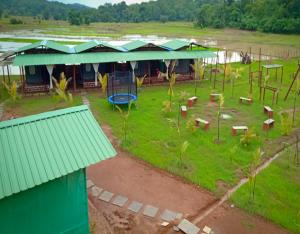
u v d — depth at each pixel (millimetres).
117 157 18266
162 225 12547
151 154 18438
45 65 32562
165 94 31953
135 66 37812
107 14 199375
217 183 15555
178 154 18422
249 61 50094
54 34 101062
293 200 14320
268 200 14250
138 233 12109
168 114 25328
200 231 12242
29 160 9344
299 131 22438
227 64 45812
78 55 33312
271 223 12859
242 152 18828
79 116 11531
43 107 27141
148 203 13938
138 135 21141
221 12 133000
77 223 10750
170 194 14688
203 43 83250
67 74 34562
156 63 39406
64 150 10023
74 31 116438
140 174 16453
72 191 10281
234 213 13438
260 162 17703
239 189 15031
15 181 8633
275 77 39594
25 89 31016
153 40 84625
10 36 91188
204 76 40562
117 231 12180
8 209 9055
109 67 36625
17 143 9758
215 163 17469
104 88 29828
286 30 104062
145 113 25750
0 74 39469
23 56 31797
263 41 87500
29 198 9359
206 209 13664
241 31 117312
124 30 127625
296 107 28047
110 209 13477
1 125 10164
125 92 30297
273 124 23031
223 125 23172
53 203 9922
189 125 21594
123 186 15289
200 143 19984
